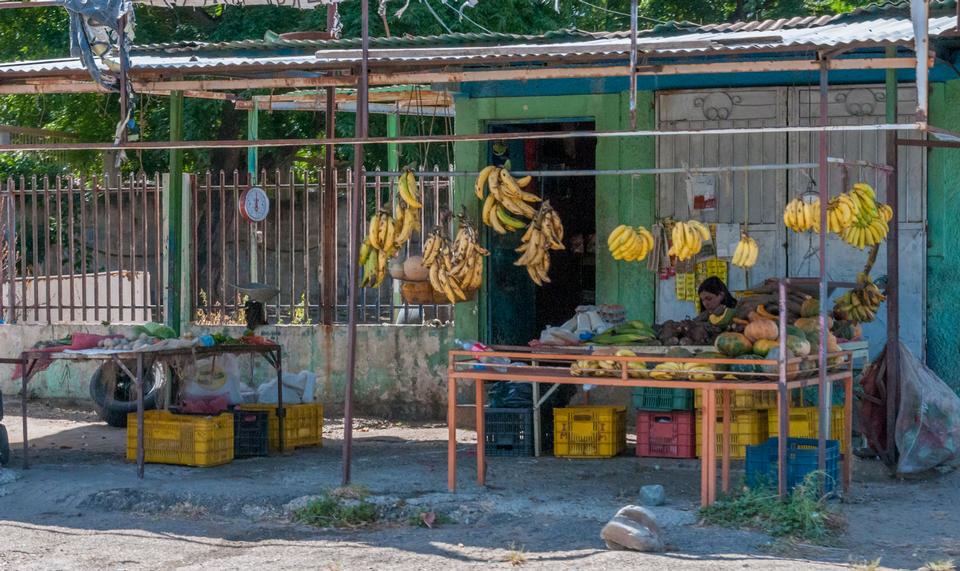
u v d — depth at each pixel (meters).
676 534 6.81
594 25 18.88
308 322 12.27
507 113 11.03
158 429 9.22
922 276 10.01
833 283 7.50
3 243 13.70
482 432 8.20
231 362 10.47
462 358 11.29
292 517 7.58
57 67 8.91
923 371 8.77
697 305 10.59
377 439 10.73
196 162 19.69
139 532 7.22
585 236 12.14
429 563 6.32
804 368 7.50
